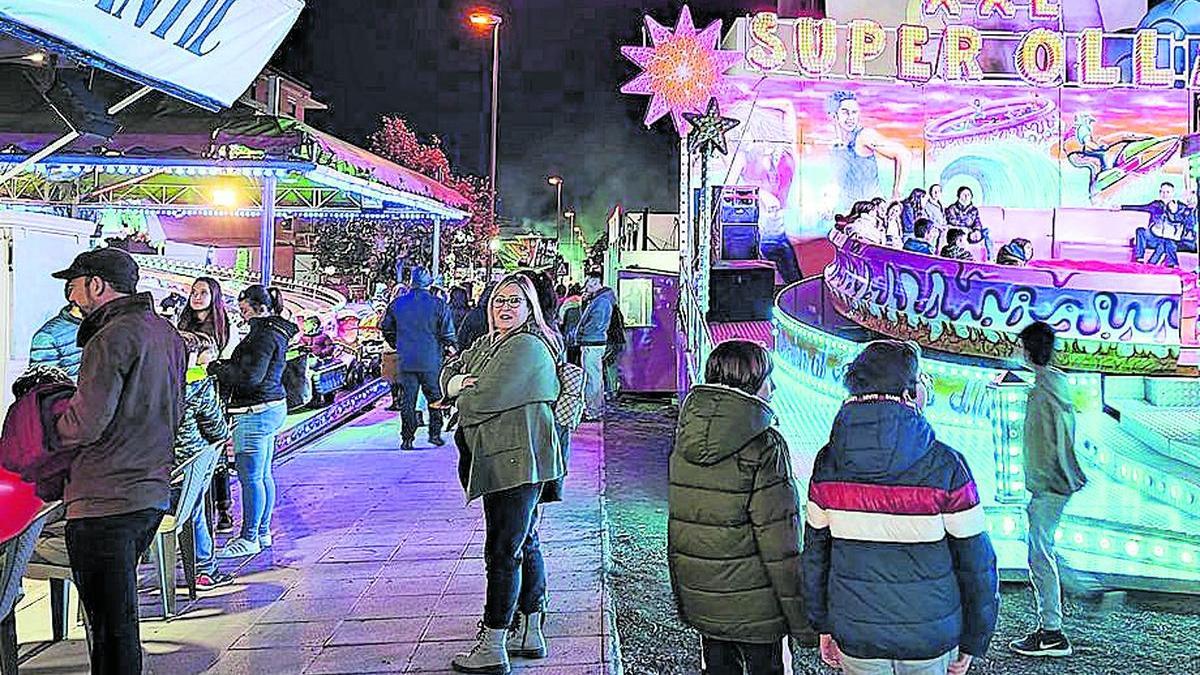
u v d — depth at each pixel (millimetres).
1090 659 5090
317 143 8891
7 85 7062
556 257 31906
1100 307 6902
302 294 16844
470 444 4520
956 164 8953
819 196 8758
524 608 4773
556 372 4684
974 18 9688
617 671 4617
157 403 3879
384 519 7707
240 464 6629
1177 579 6191
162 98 8656
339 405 14070
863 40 8617
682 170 8016
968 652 3146
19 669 4688
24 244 6137
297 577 6156
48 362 5363
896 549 3064
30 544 4035
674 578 3623
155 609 5547
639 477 9844
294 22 4574
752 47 8477
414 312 11039
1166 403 6457
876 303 7457
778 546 3412
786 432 7281
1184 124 9086
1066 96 9070
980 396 6676
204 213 14812
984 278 7023
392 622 5309
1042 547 5176
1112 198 9070
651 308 16188
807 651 5195
